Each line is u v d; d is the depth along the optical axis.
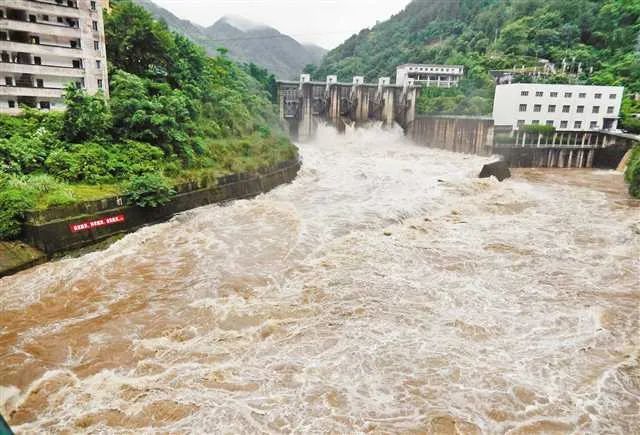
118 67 42.94
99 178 28.06
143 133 32.84
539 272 23.78
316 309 18.80
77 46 38.41
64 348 15.59
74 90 31.12
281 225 29.88
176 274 21.98
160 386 13.62
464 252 26.44
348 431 11.95
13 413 12.51
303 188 42.50
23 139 28.83
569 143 65.75
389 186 43.00
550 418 12.73
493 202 38.75
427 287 21.41
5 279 20.89
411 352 15.77
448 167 54.94
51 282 20.78
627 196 43.59
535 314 19.12
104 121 31.89
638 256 26.38
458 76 110.44
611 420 12.77
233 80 59.88
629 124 68.38
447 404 13.12
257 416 12.39
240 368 14.60
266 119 60.75
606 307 19.88
